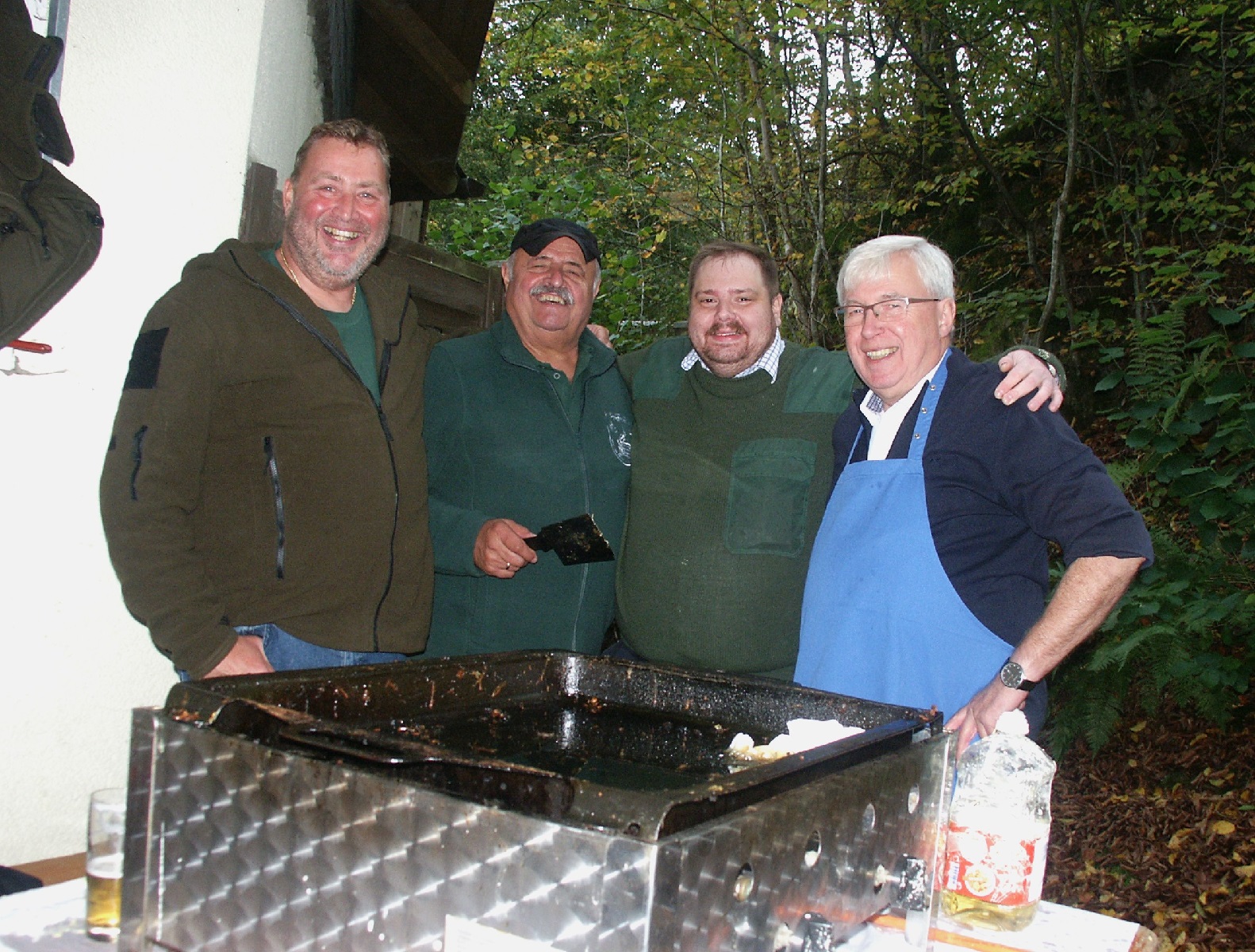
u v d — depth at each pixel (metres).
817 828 1.11
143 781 1.18
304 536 2.08
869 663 2.10
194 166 2.36
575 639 2.68
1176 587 4.21
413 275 3.47
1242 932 3.71
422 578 2.33
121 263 2.23
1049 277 7.48
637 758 1.48
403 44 3.59
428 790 0.98
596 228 8.65
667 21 8.00
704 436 2.71
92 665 2.26
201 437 1.95
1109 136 7.25
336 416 2.11
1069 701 4.68
